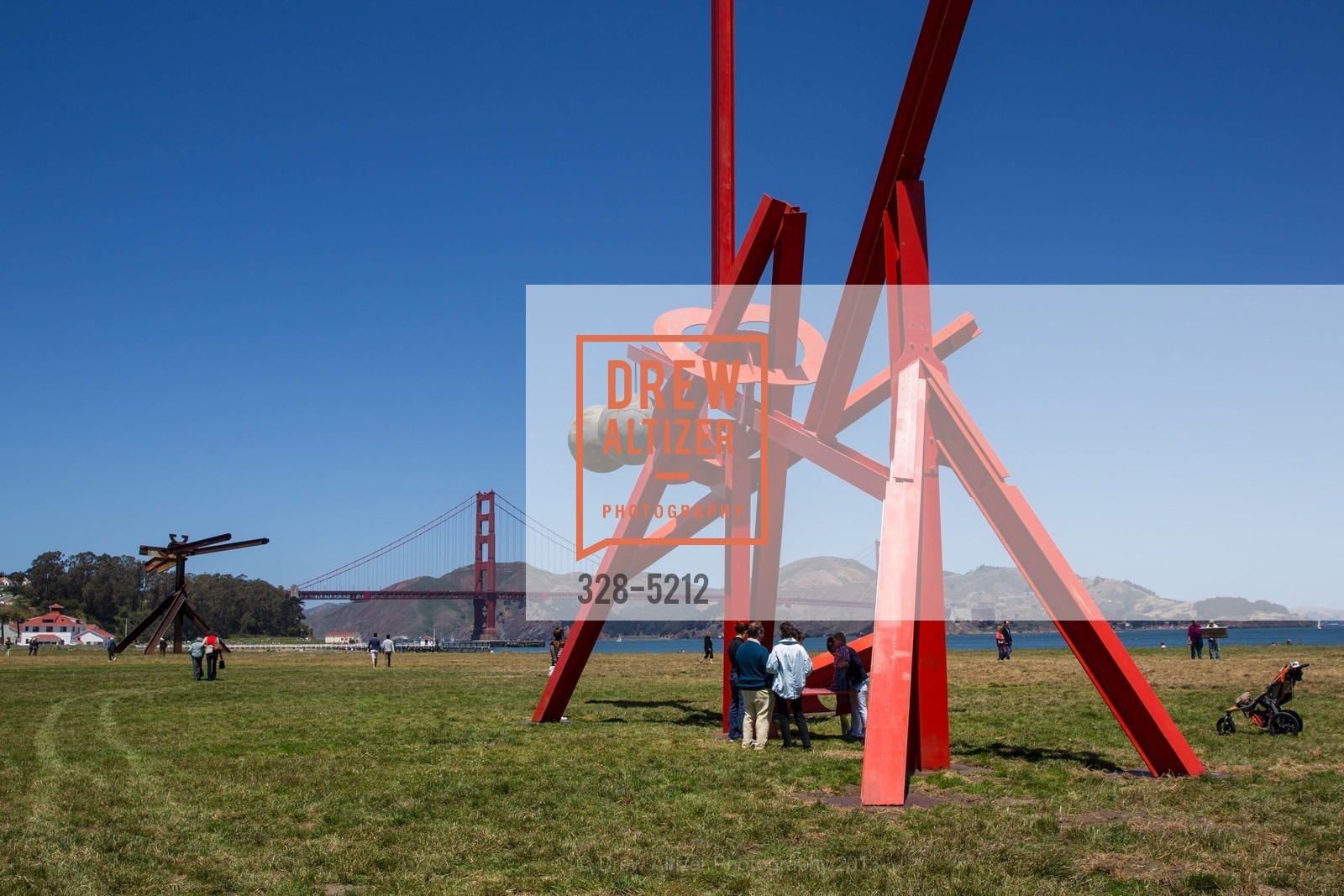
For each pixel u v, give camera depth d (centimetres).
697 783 959
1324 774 957
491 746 1265
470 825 791
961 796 885
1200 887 582
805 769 1033
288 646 7338
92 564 15875
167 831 786
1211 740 1218
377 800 895
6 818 838
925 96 1050
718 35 1598
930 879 604
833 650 1369
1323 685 2027
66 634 13562
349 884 636
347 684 2644
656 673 2984
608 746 1251
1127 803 828
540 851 700
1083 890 580
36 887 628
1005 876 607
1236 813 782
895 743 884
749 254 1384
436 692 2292
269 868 668
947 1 996
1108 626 993
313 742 1318
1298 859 639
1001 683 2289
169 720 1645
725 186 1576
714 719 1612
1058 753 1137
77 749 1267
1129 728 991
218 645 3012
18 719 1678
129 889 623
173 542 5922
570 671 1555
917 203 1100
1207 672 2517
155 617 5919
